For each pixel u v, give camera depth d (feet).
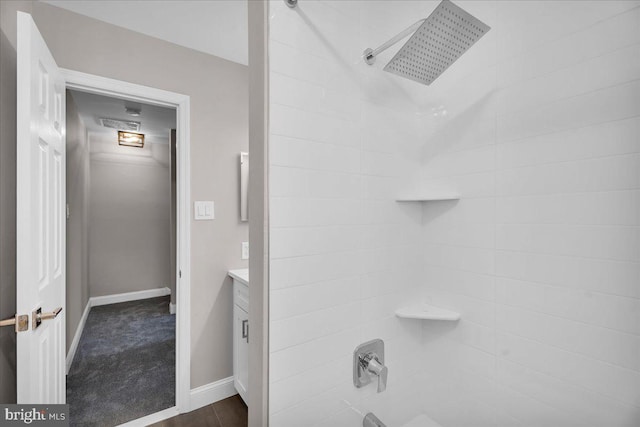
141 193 15.15
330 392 3.77
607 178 2.93
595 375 3.02
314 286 3.62
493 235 3.85
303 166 3.53
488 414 3.94
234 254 7.05
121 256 14.62
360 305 4.04
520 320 3.60
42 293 3.87
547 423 3.37
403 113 4.54
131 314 12.59
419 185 4.73
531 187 3.49
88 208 13.07
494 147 3.83
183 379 6.37
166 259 15.83
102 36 5.65
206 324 6.67
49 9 5.19
